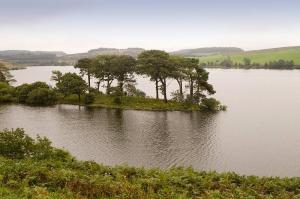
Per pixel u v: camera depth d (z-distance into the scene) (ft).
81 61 395.75
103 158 178.60
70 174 84.43
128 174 96.99
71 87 352.08
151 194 78.28
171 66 350.23
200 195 84.58
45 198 69.00
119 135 227.81
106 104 345.31
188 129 248.73
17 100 362.53
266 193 91.35
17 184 77.05
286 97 437.17
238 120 283.38
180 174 96.84
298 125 265.75
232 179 98.02
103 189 77.36
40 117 282.97
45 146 112.47
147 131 240.73
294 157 185.98
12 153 110.42
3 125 249.75
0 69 485.15
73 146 199.62
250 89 536.83
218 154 189.88
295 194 92.12
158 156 184.44
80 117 286.05
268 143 213.25
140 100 358.43
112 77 387.14
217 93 482.28
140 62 361.92
